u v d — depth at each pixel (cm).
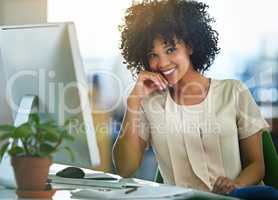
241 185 252
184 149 267
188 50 280
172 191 188
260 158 264
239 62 464
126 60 291
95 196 181
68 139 180
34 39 198
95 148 193
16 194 178
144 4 283
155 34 275
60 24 192
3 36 205
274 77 461
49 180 204
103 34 457
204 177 261
